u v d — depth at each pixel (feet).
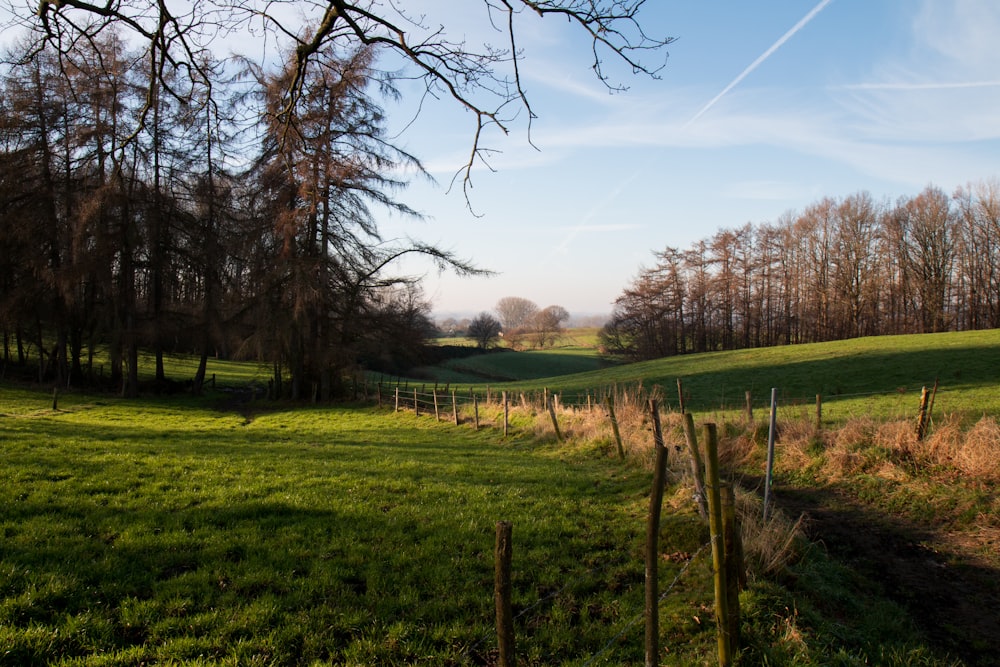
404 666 14.94
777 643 16.35
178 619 16.06
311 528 23.65
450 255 100.48
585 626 17.62
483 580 19.97
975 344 121.70
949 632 19.67
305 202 88.17
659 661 15.40
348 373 105.19
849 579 22.80
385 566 20.52
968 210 192.44
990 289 190.90
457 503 29.43
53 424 61.46
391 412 90.22
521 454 50.08
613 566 22.02
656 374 144.56
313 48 16.98
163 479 31.55
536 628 17.35
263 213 95.35
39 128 96.89
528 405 69.82
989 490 29.94
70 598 16.52
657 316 233.35
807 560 22.95
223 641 15.29
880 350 131.44
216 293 114.11
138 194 103.04
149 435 56.18
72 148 96.48
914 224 200.85
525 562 21.75
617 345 251.60
